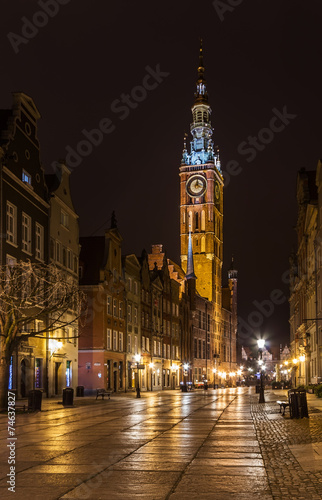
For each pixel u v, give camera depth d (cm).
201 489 955
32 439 1616
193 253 13725
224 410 2842
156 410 2881
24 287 3169
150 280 7475
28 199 4012
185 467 1152
